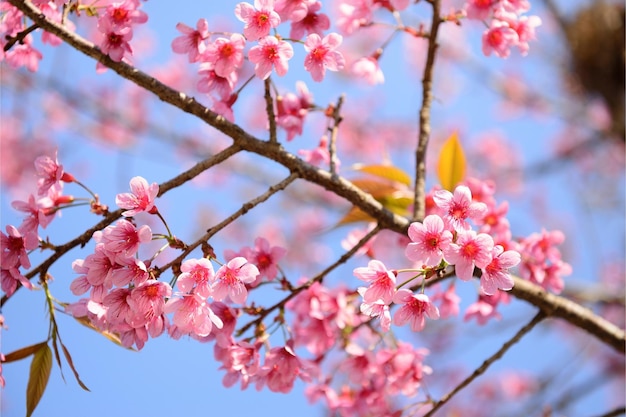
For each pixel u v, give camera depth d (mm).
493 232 1482
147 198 1361
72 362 1386
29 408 1396
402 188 1555
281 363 1424
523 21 1480
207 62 1438
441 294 1525
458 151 1541
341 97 1504
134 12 1416
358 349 1489
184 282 1346
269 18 1392
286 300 1439
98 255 1358
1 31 1442
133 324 1354
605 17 2555
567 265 1496
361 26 1515
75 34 1423
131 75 1426
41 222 1395
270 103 1446
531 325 1514
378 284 1366
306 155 1521
